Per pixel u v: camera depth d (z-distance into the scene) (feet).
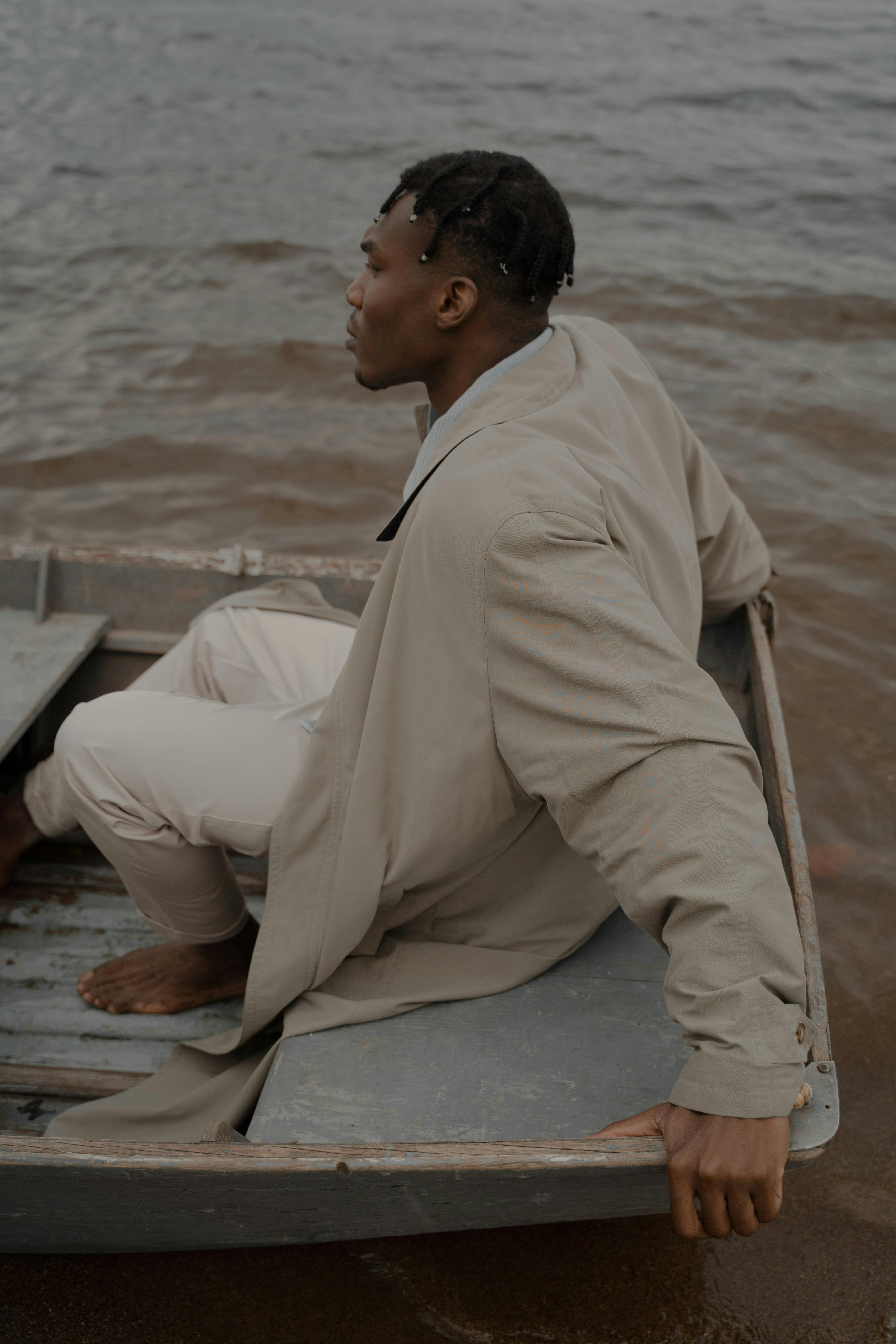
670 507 5.72
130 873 6.23
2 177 28.02
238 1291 6.00
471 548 4.42
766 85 40.06
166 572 9.10
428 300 5.07
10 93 36.11
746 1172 3.91
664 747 4.02
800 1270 6.23
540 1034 5.38
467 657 4.62
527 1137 4.88
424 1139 4.88
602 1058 5.25
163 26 47.32
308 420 16.85
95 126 33.14
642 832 4.02
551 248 5.10
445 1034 5.39
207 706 6.08
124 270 22.54
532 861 5.56
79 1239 5.65
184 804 5.80
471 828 5.03
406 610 4.85
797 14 54.65
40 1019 6.97
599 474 4.78
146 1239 5.61
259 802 5.73
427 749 4.91
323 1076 5.18
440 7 55.21
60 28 45.68
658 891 3.99
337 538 13.96
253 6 52.47
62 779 6.12
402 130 33.81
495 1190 4.75
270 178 29.04
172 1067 6.18
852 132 34.12
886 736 10.66
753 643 7.88
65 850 8.46
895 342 19.71
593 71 42.63
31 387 17.60
